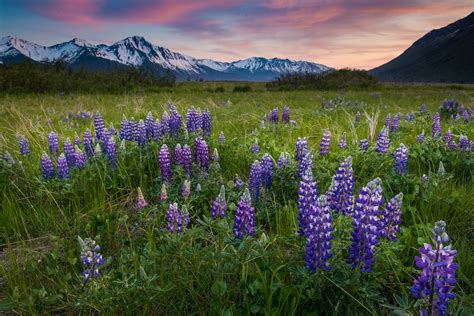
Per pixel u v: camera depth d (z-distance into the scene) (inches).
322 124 400.2
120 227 167.5
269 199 188.7
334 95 1037.8
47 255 143.3
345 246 119.3
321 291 111.5
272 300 109.9
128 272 120.9
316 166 212.8
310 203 125.2
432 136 299.7
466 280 117.1
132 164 232.5
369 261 107.0
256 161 179.6
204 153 217.6
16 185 208.8
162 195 171.3
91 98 895.7
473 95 1076.5
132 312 110.7
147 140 260.7
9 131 385.4
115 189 208.4
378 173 216.5
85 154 237.3
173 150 251.9
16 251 153.8
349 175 140.8
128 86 1312.7
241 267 119.9
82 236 158.6
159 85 1481.3
